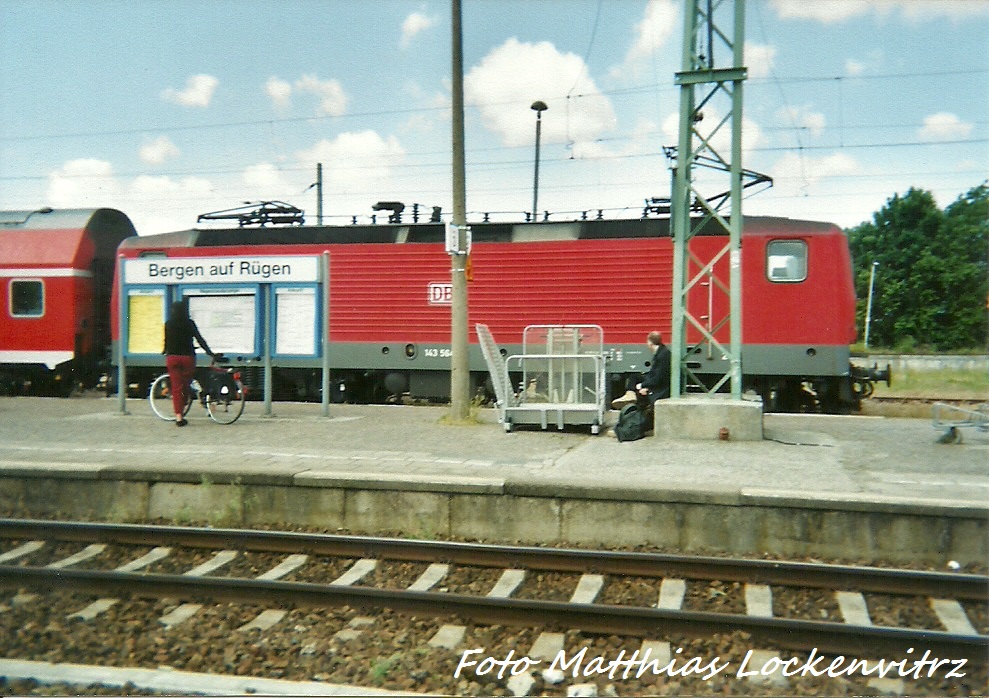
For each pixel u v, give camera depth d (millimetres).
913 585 6215
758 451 9766
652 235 16578
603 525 7559
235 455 9547
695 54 10727
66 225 20172
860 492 7359
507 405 11695
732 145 10633
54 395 20438
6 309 19859
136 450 9953
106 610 6125
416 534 7906
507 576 6699
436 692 4812
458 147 12469
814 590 6379
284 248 18531
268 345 13609
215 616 5992
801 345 15812
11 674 4926
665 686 4902
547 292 17016
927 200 70250
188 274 13688
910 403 18672
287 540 7383
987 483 7832
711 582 6562
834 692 4844
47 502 8812
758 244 16000
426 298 17688
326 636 5645
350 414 14133
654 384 11602
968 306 67438
